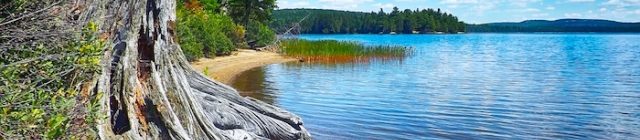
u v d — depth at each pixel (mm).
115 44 5266
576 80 25875
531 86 22922
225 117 6414
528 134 12633
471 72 29516
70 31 4566
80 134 4449
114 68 5234
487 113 15297
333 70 28516
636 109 16656
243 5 45188
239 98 6859
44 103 4289
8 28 4520
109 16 5172
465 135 12273
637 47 69000
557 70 31781
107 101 4934
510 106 16812
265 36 42219
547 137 12406
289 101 16906
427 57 42156
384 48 39719
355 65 32250
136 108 5219
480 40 100688
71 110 4391
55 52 4605
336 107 15711
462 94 19672
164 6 5832
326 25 129375
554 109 16422
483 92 20469
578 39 115125
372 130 12375
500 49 61031
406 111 15250
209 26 31922
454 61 38469
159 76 5586
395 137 11773
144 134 5148
